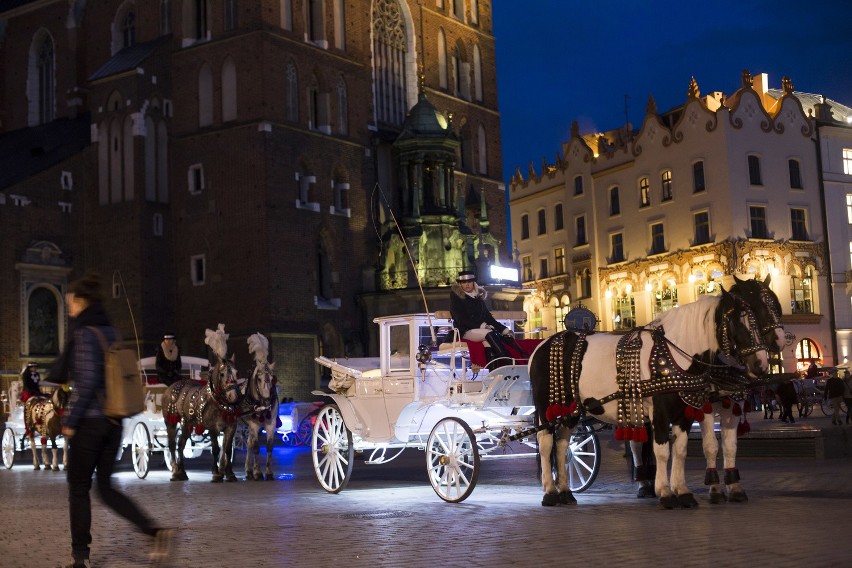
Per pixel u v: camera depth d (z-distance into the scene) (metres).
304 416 42.62
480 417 17.00
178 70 55.50
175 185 55.09
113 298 54.19
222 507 16.73
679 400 14.05
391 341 18.12
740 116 62.19
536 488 18.77
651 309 66.62
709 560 9.88
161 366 26.73
